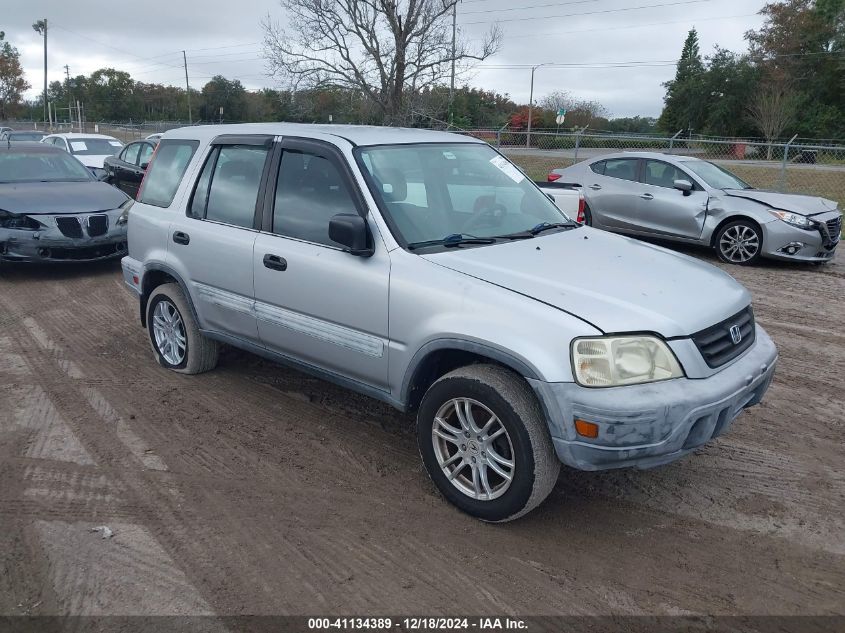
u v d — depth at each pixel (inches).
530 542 133.7
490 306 130.5
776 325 279.1
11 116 2795.3
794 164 762.8
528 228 169.9
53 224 338.0
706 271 155.1
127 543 132.4
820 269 384.2
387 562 127.6
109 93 2930.6
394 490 151.8
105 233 350.6
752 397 141.0
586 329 121.3
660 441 121.1
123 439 174.7
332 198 160.6
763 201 385.4
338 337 157.5
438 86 1082.1
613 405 118.3
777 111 1902.1
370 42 1040.2
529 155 823.7
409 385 145.3
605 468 123.8
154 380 213.3
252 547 131.6
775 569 126.7
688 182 409.1
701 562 128.4
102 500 147.0
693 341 127.1
